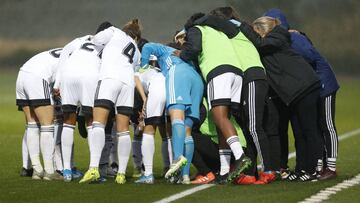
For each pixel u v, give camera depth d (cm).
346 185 2727
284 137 2928
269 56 2798
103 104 2695
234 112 2766
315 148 2792
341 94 8656
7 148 3881
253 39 2803
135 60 2852
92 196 2483
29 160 2973
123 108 2745
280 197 2455
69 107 2784
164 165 3012
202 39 2772
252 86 2719
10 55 12688
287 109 2859
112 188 2639
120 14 13400
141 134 3042
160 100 2777
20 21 13625
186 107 2719
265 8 10550
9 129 5031
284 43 2791
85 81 2764
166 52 2878
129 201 2397
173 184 2739
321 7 11119
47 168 2872
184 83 2727
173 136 2683
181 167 2641
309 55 2878
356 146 4141
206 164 2822
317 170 2891
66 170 2814
